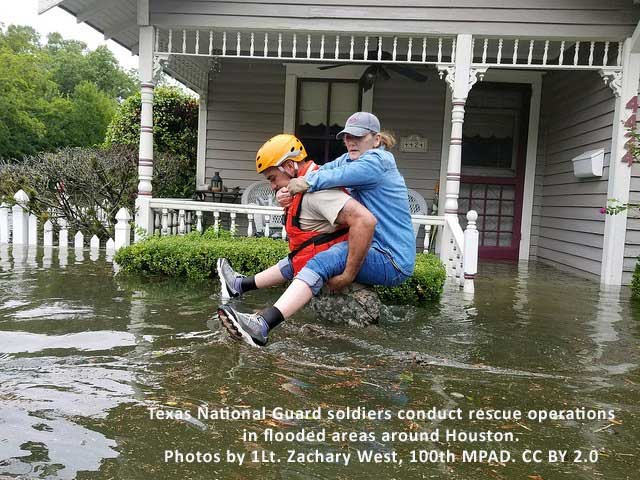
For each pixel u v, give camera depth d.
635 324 5.01
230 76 10.55
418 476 2.19
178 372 3.17
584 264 8.27
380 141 4.31
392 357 3.62
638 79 7.29
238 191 10.27
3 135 33.59
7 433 2.39
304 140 10.56
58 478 2.07
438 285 5.73
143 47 7.68
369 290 4.44
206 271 6.23
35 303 4.75
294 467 2.22
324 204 3.92
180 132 13.19
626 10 7.22
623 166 7.34
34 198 8.79
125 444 2.34
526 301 6.00
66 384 2.94
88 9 8.07
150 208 7.79
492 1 7.28
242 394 2.90
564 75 9.40
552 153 9.89
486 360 3.69
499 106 10.35
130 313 4.50
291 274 4.60
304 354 3.59
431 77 10.19
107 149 11.87
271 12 7.52
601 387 3.25
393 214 4.17
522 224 10.43
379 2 7.39
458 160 7.37
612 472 2.27
